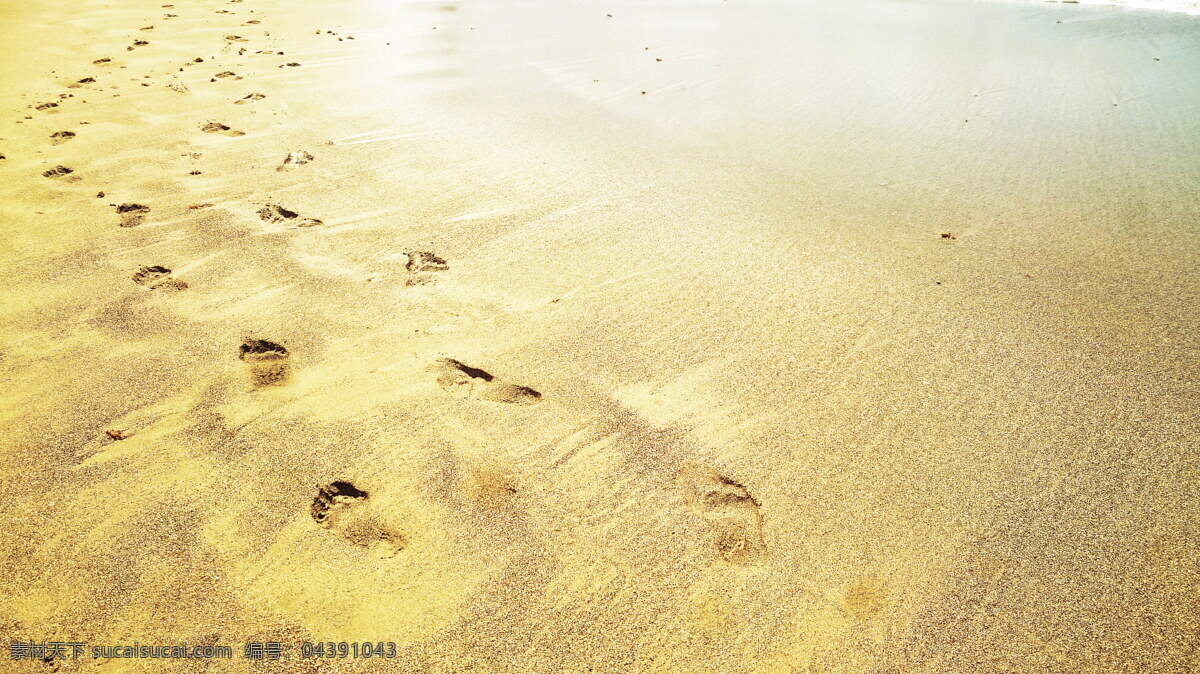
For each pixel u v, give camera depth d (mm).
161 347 2787
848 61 6906
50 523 2059
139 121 5109
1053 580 1969
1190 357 2766
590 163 4598
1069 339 2887
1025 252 3533
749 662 1782
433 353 2816
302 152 4656
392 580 1950
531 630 1843
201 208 3881
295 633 1809
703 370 2758
